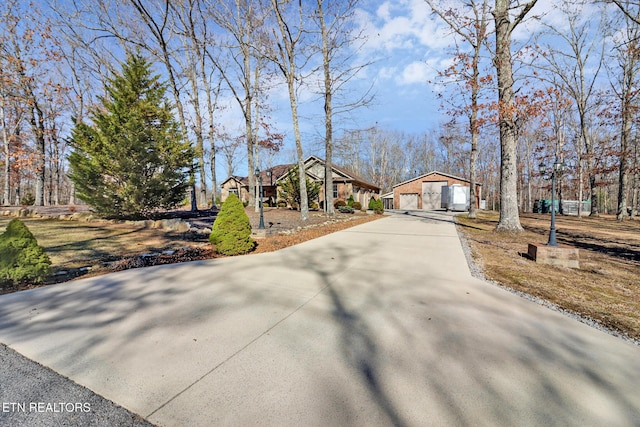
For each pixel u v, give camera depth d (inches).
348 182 911.0
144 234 349.4
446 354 97.3
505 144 384.2
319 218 519.2
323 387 80.1
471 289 163.6
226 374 85.7
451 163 1675.7
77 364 90.0
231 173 1290.6
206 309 134.7
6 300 145.1
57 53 602.5
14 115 674.8
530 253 240.2
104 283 173.5
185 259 239.5
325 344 103.4
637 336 111.9
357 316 127.4
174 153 436.5
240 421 67.7
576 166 945.5
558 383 82.7
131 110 409.7
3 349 98.8
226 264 221.5
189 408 72.0
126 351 97.6
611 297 152.5
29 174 788.0
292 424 66.8
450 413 70.7
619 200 594.9
